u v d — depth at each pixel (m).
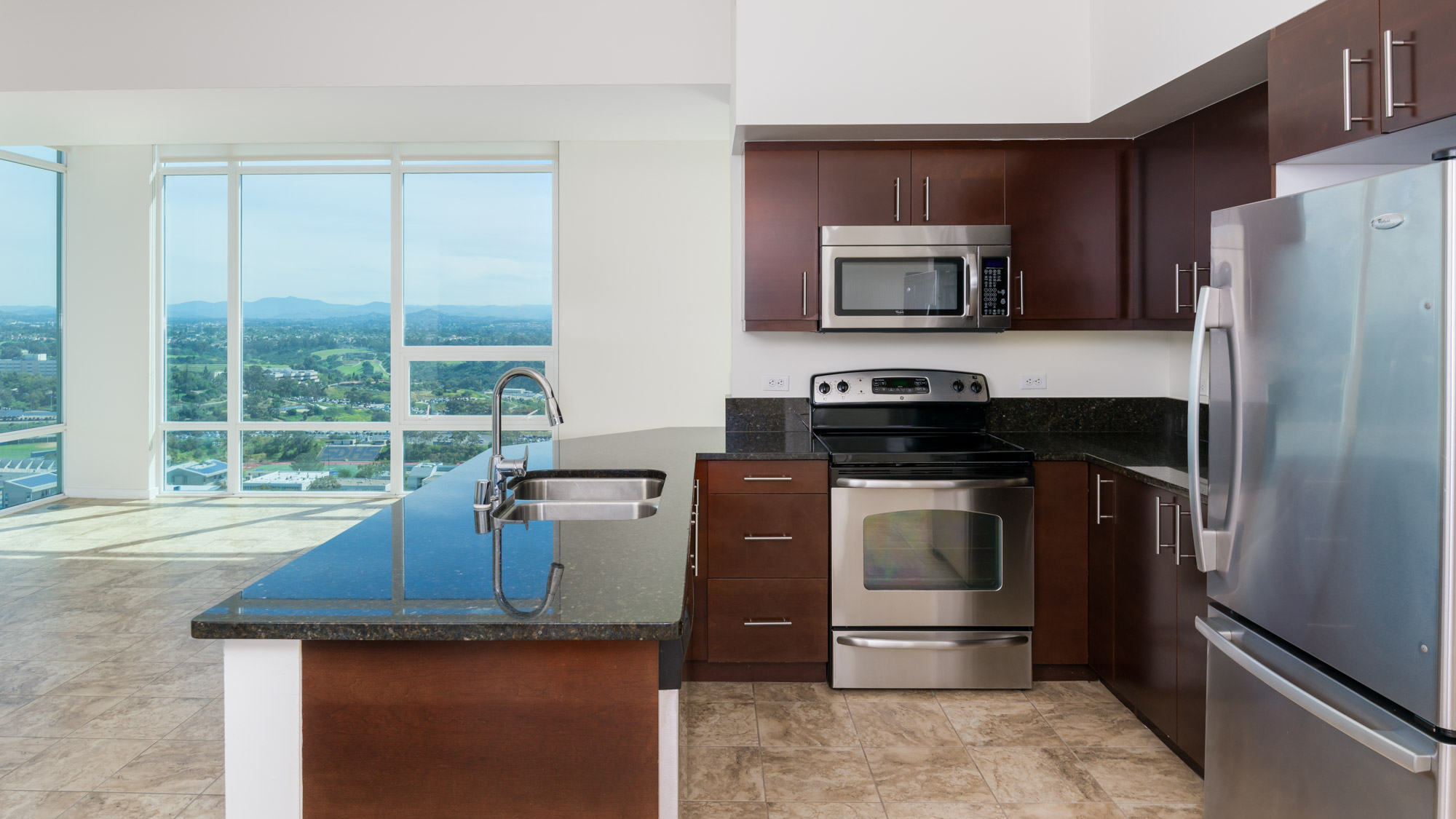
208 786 2.43
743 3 3.25
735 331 3.74
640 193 5.87
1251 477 1.85
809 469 3.13
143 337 6.30
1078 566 3.15
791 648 3.16
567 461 2.81
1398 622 1.47
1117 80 2.96
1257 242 1.81
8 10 4.24
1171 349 3.68
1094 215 3.43
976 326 3.41
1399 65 1.75
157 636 3.62
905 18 3.23
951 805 2.35
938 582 3.10
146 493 6.36
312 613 1.29
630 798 1.33
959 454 3.06
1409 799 1.47
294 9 4.22
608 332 5.93
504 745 1.33
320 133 5.24
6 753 2.62
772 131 3.32
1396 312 1.45
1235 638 1.93
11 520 5.70
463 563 1.57
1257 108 2.60
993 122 3.22
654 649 1.32
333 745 1.34
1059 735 2.76
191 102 4.50
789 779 2.49
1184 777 2.50
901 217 3.44
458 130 5.21
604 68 4.22
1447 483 1.36
